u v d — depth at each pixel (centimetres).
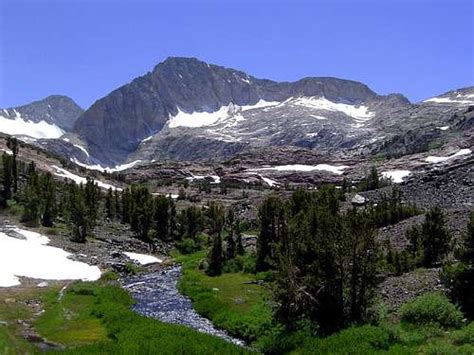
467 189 10250
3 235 7562
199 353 3216
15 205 9494
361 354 3003
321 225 4112
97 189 11962
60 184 12681
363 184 15738
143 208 10138
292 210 7294
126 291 5666
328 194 7600
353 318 3716
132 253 8469
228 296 5322
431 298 3669
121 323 4038
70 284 5750
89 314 4444
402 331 3381
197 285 5956
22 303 4762
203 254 8662
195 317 4688
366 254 3794
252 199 14112
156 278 6788
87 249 7875
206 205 16262
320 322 3772
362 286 3769
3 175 9975
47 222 8931
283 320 3881
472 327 3209
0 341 3444
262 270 6662
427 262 5022
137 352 3192
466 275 3769
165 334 3644
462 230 5822
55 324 4144
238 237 7925
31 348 3450
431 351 2944
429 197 10375
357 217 3906
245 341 3922
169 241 10044
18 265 6238
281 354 3484
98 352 3181
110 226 10075
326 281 3791
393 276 4784
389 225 7319
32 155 16700
